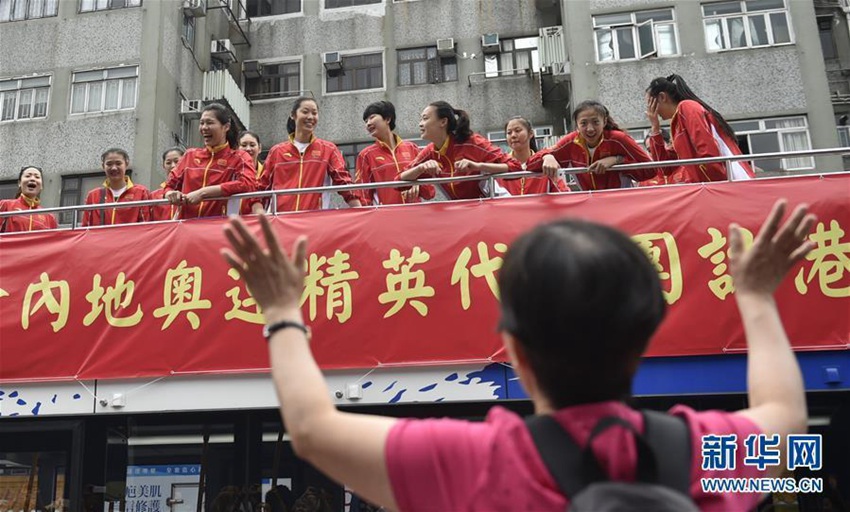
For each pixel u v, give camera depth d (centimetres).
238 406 464
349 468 114
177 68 1490
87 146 1394
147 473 910
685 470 106
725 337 428
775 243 131
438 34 1636
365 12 1675
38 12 1483
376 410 641
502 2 1628
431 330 452
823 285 429
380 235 474
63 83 1434
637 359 115
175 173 600
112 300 492
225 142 592
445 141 545
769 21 1343
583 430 107
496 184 556
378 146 625
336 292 468
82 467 635
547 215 463
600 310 109
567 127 1528
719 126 516
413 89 1616
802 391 126
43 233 515
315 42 1677
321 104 1641
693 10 1366
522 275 114
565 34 1470
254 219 491
